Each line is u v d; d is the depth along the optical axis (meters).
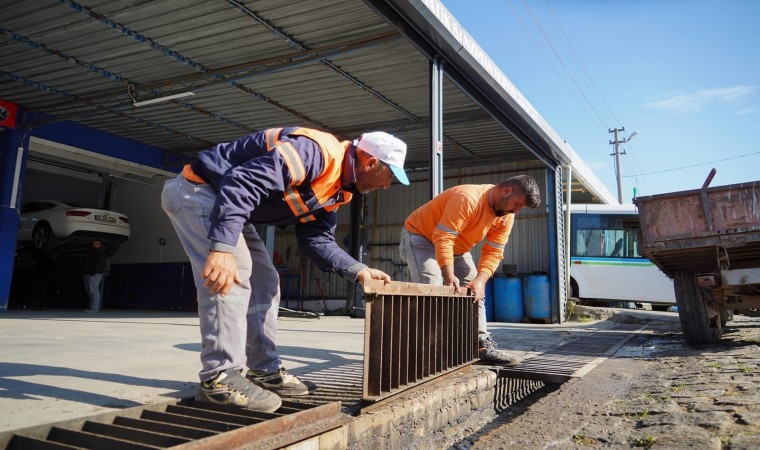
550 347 6.08
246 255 2.30
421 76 8.80
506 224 4.16
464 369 3.84
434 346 3.25
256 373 2.70
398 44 7.66
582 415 2.77
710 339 5.79
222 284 2.00
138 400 2.53
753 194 5.09
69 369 3.28
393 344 2.76
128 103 9.73
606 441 2.28
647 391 3.30
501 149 12.60
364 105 10.18
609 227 13.34
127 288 15.76
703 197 5.28
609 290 13.02
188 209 2.27
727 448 2.01
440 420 3.04
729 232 5.12
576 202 17.52
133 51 8.23
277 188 2.17
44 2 6.84
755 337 6.64
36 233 12.66
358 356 4.59
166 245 15.27
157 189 15.68
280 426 1.94
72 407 2.33
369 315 2.53
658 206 5.53
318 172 2.33
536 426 2.60
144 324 7.62
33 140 11.24
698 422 2.40
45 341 4.73
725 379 3.48
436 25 6.57
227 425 1.95
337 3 6.74
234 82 9.20
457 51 7.17
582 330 8.91
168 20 7.25
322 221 2.71
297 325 8.54
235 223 2.05
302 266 15.88
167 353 4.25
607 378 3.89
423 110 10.40
